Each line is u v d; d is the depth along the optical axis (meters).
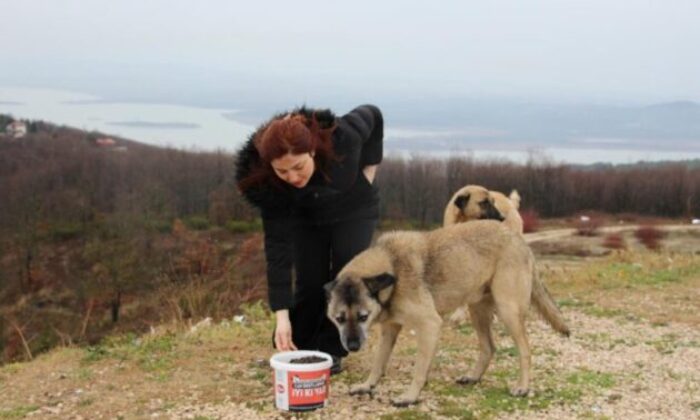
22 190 29.38
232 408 5.10
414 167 26.08
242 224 19.83
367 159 5.27
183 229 19.83
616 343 6.28
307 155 4.69
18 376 5.78
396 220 23.00
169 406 5.16
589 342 6.30
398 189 25.09
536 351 6.08
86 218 27.67
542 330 6.59
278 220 5.06
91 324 15.00
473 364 5.82
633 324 6.77
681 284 8.13
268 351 6.11
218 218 22.84
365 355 5.97
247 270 9.70
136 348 6.22
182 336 6.50
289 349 5.16
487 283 5.24
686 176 38.62
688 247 22.06
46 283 21.42
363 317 4.95
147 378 5.63
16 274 22.78
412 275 5.06
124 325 10.59
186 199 27.48
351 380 5.50
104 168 31.50
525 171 36.59
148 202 26.55
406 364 5.77
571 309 7.23
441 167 28.52
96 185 30.25
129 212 25.69
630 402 5.18
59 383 5.60
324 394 5.05
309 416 4.97
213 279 8.80
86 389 5.48
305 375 4.98
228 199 23.88
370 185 5.34
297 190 4.98
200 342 6.34
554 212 35.97
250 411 5.05
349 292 4.95
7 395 5.44
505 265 5.20
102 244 22.70
